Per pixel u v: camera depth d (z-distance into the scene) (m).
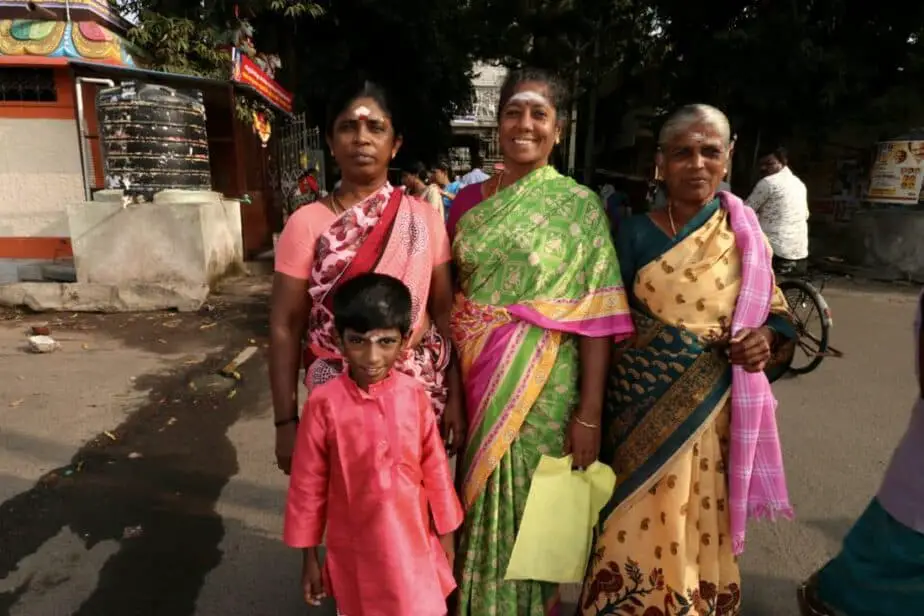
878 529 1.92
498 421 1.91
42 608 2.39
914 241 9.43
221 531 2.90
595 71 18.22
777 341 1.95
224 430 3.95
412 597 1.73
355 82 1.79
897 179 9.62
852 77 10.23
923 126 10.48
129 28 10.38
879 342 6.02
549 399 1.93
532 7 18.28
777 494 1.95
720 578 2.00
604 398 2.09
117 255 6.88
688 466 1.90
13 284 6.61
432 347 1.95
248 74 9.66
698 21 11.55
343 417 1.73
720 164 1.82
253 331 5.98
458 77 20.83
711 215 1.86
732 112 11.32
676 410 1.89
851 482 3.32
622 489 2.00
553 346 1.91
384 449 1.73
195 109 7.64
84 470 3.40
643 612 1.98
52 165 9.06
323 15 13.70
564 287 1.88
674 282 1.84
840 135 11.45
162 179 7.39
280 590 2.52
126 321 6.29
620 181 17.00
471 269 1.95
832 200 11.82
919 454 1.81
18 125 8.94
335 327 1.70
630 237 1.98
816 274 9.82
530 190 1.91
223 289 7.51
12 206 9.12
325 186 15.07
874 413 4.27
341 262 1.78
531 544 1.95
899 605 1.89
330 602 2.44
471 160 32.03
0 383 4.59
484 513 1.97
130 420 4.02
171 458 3.57
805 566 2.66
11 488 3.19
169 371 4.89
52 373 4.81
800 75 10.14
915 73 10.48
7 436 3.76
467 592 2.01
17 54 8.54
